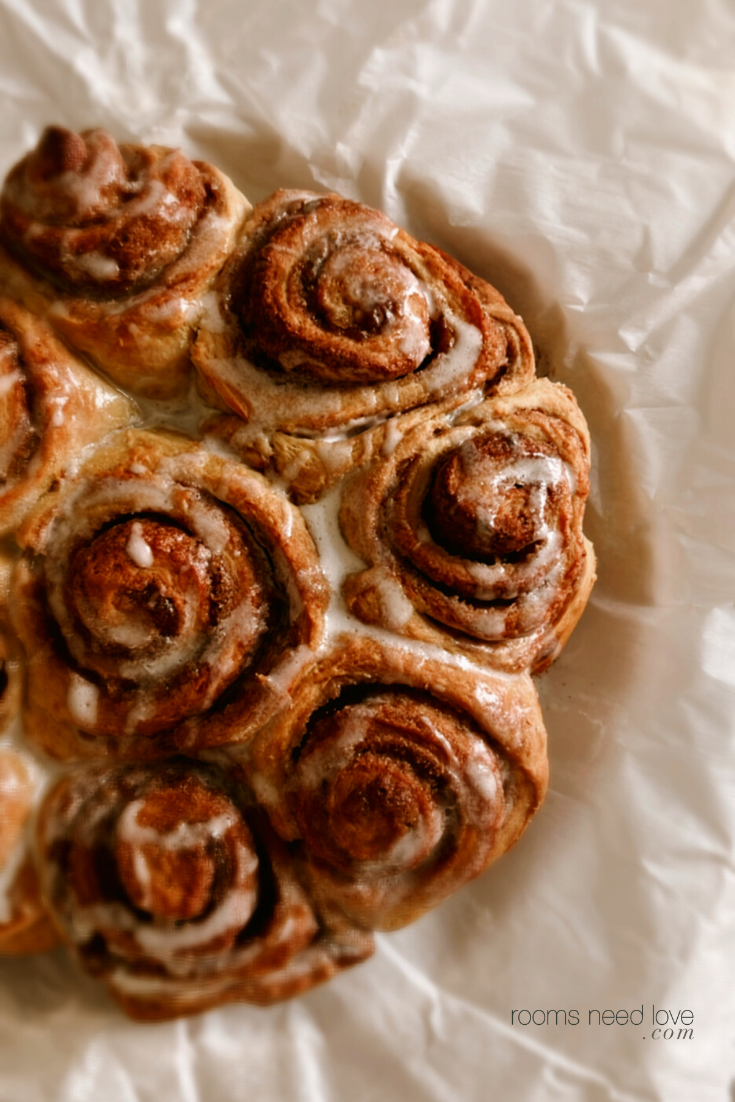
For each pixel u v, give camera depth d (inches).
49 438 16.9
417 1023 17.6
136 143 18.5
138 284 17.2
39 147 17.1
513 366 17.9
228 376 17.1
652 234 19.0
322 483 17.1
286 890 16.9
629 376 19.0
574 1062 17.3
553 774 18.8
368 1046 17.5
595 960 17.7
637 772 18.3
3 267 17.3
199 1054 17.2
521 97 19.3
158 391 17.7
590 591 18.8
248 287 17.3
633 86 19.3
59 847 16.7
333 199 17.6
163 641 16.5
